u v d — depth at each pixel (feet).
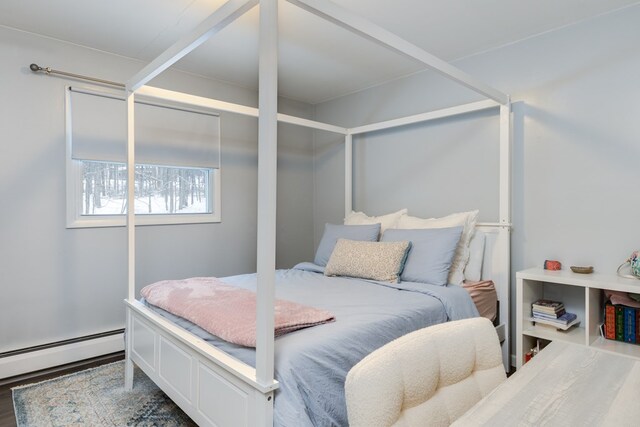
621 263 7.46
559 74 8.26
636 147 7.30
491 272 8.79
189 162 11.14
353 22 5.14
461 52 9.53
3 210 8.43
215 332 5.28
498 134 9.30
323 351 4.75
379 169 11.97
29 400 7.27
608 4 7.36
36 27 8.40
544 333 7.52
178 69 10.86
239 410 4.54
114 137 9.84
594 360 3.47
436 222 9.34
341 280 8.54
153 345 6.73
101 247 9.75
